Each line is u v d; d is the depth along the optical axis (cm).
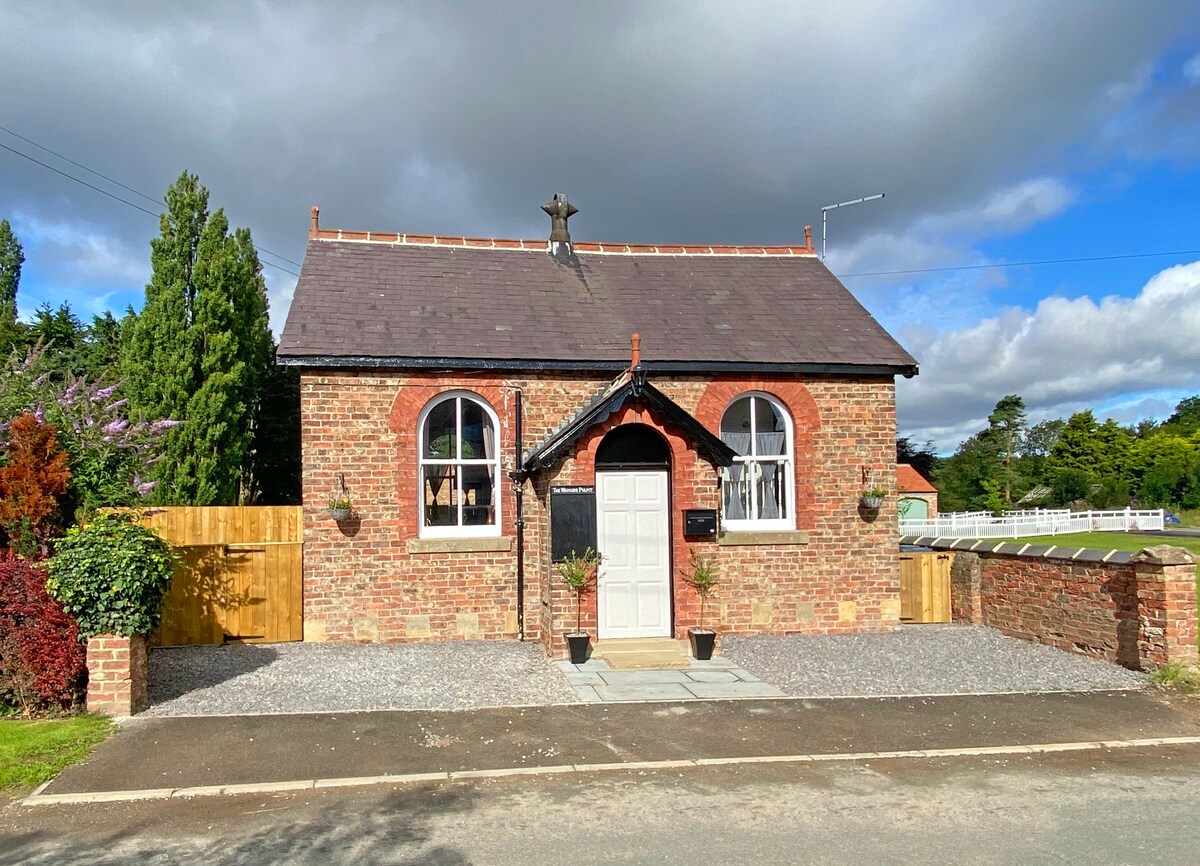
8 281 4453
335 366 1199
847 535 1352
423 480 1253
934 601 1452
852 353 1381
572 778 683
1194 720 862
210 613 1201
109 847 552
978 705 912
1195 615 1034
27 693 827
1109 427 6519
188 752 739
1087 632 1150
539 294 1441
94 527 877
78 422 1101
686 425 1173
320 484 1205
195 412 1955
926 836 571
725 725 834
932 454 6656
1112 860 533
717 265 1639
